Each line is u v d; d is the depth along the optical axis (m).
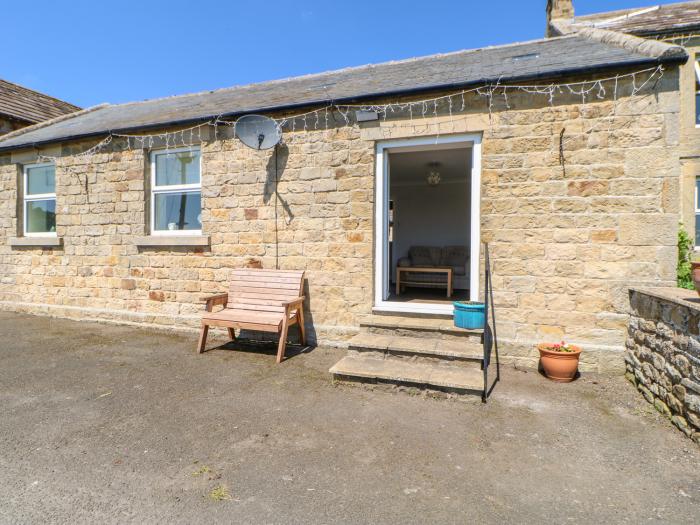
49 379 4.46
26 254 7.96
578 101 4.67
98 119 8.94
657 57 4.38
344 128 5.59
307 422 3.43
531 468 2.76
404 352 4.48
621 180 4.56
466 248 10.29
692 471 2.72
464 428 3.34
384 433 3.24
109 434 3.21
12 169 8.03
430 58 7.93
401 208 11.14
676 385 3.34
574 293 4.72
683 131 7.67
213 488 2.51
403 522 2.22
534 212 4.82
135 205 6.91
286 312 5.04
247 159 6.12
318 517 2.26
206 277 6.45
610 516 2.28
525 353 4.85
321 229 5.76
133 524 2.19
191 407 3.73
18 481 2.57
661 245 4.46
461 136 5.15
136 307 6.98
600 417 3.55
